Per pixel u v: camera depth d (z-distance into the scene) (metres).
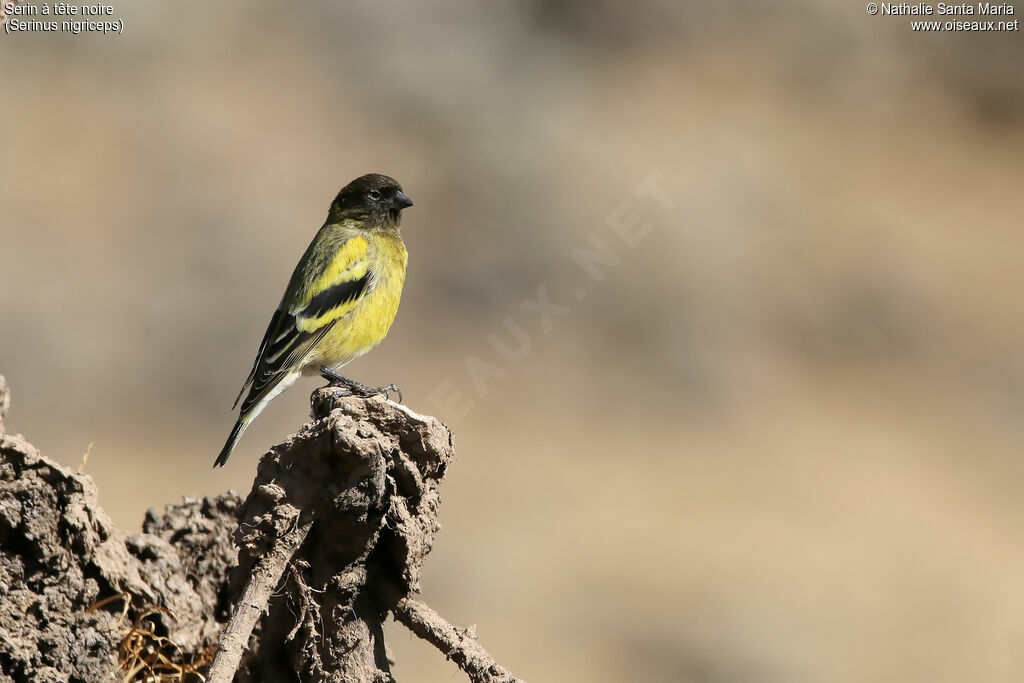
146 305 19.75
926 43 31.05
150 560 5.09
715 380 21.48
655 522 17.55
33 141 21.70
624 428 20.12
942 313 23.42
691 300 22.81
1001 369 22.67
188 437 18.22
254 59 25.11
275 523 4.11
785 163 25.77
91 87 23.09
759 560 16.88
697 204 24.36
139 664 4.78
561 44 28.02
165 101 23.48
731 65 28.91
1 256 19.52
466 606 15.02
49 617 4.48
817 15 30.61
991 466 20.48
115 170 21.70
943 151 28.22
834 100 28.80
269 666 4.34
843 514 18.45
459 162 24.09
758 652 14.77
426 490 4.37
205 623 5.17
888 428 21.08
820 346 22.80
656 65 28.23
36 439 17.44
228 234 21.31
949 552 17.66
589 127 25.78
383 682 4.28
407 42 26.39
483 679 4.28
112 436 17.88
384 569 4.35
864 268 24.33
